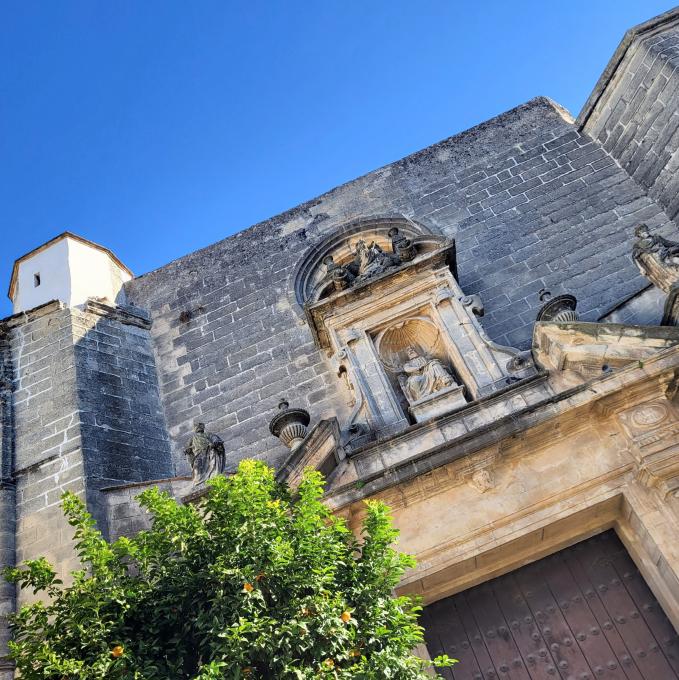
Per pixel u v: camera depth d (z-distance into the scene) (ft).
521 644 33.76
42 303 57.93
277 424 41.96
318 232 61.36
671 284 36.88
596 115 59.00
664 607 32.58
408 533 34.42
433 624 35.14
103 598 25.43
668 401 33.73
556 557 35.78
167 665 24.39
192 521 27.35
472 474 34.71
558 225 54.49
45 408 48.80
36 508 43.70
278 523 26.55
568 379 36.58
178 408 52.95
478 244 55.47
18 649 24.45
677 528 31.37
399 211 59.93
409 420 42.68
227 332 56.59
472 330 43.29
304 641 23.48
